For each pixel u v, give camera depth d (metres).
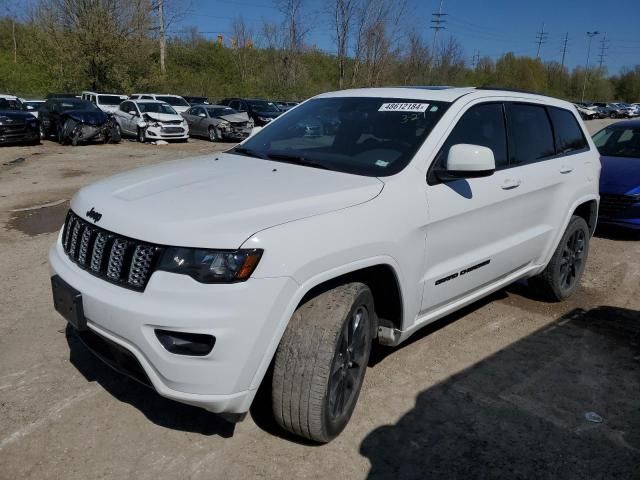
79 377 3.35
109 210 2.64
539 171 4.12
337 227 2.61
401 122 3.48
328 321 2.60
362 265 2.71
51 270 2.91
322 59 56.56
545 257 4.45
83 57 33.84
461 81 53.38
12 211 7.79
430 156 3.22
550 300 4.94
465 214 3.37
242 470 2.63
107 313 2.44
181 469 2.62
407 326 3.19
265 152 3.63
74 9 33.81
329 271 2.56
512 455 2.83
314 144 3.59
